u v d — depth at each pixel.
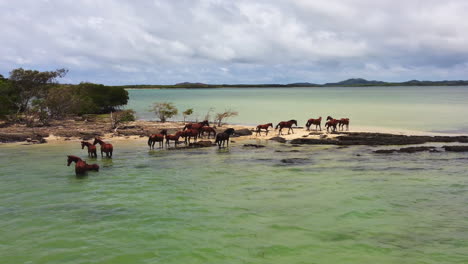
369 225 10.38
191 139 33.25
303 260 8.10
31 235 9.62
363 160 21.52
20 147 27.78
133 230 9.99
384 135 31.11
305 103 91.19
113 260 8.08
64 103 47.31
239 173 17.98
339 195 13.62
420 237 9.45
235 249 8.71
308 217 11.10
